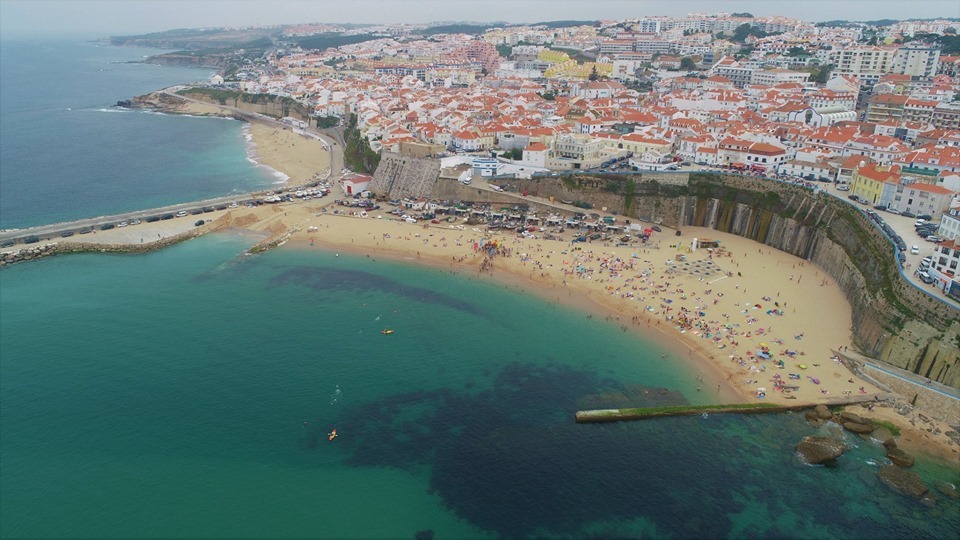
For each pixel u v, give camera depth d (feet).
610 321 404.98
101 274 483.51
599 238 537.24
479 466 281.95
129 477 271.90
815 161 606.14
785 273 471.62
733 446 294.25
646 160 634.43
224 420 309.01
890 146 619.26
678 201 584.81
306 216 605.73
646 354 367.45
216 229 582.76
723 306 415.44
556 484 272.31
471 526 249.75
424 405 323.16
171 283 466.70
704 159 650.43
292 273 485.15
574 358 365.20
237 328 397.60
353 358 364.58
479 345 380.17
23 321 404.36
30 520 249.75
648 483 273.13
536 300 435.12
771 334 379.96
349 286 460.96
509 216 586.86
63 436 294.87
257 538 242.99
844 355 355.56
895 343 345.31
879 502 262.47
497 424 309.01
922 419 309.22
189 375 345.51
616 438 299.79
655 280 455.63
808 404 318.65
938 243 421.18
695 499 264.52
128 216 593.83
